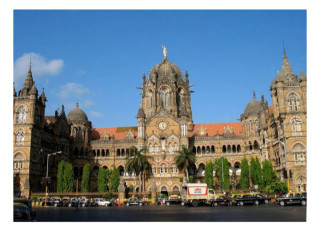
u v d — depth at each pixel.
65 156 117.94
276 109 99.00
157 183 115.69
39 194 93.50
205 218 38.19
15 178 94.19
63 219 40.06
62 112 119.06
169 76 135.62
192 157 107.88
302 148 92.81
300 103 95.19
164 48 144.62
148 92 134.75
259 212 46.16
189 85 138.25
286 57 104.12
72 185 102.81
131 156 109.19
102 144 126.69
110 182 108.62
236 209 55.59
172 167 117.62
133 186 117.50
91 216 45.19
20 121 98.00
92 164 125.00
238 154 119.75
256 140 117.44
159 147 119.50
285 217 37.56
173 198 88.88
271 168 95.06
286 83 96.81
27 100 99.06
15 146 96.31
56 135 113.62
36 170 99.19
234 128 130.75
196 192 74.44
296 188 90.31
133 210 59.91
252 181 105.25
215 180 107.56
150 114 131.88
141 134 120.06
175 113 130.25
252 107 122.12
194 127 135.00
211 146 122.50
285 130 93.81
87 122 127.81
